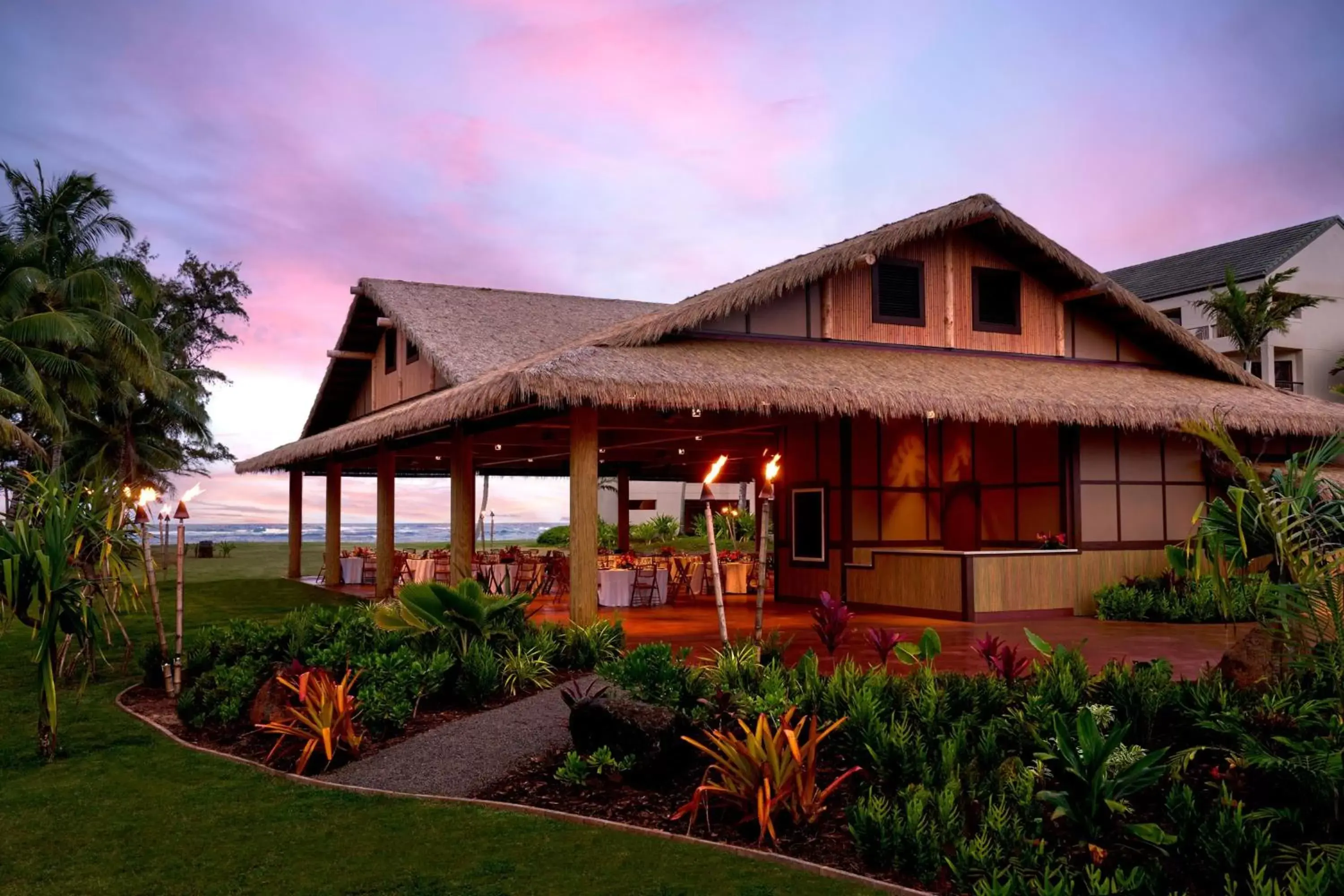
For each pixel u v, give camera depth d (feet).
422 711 25.38
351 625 30.58
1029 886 13.74
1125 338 54.75
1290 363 128.36
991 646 22.22
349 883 15.19
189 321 146.00
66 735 25.09
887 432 53.16
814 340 47.09
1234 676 21.62
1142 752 17.10
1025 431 50.65
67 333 88.99
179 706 26.66
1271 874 13.87
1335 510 19.72
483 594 31.14
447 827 17.61
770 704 19.49
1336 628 18.56
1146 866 14.44
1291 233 131.03
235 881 15.34
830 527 52.60
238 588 69.10
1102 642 36.60
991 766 17.72
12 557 22.63
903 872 15.16
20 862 16.35
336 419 83.82
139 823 18.13
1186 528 50.70
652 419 47.37
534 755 21.43
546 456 74.23
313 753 21.76
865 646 35.63
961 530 53.93
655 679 21.04
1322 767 15.10
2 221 93.61
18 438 85.56
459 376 51.62
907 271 49.65
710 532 23.94
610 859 15.96
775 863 15.70
